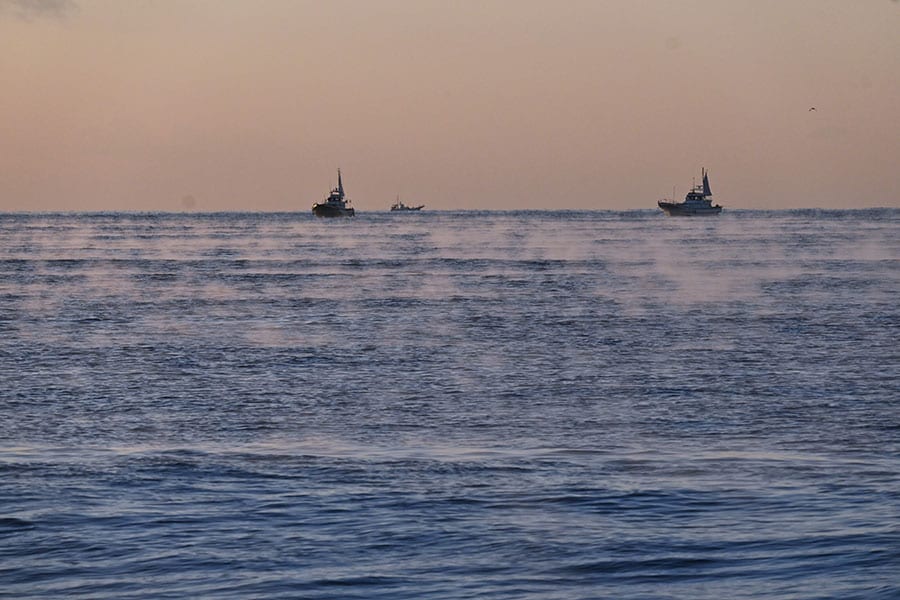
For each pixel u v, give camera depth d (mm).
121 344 90562
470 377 71625
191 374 73625
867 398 62438
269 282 169750
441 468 45781
